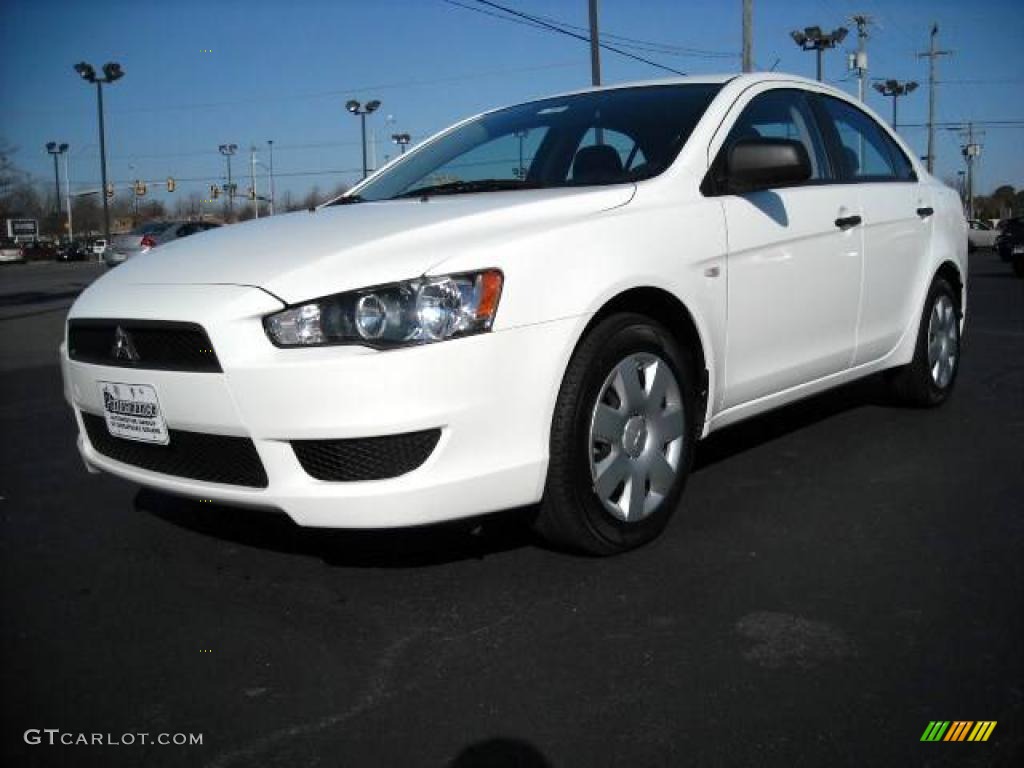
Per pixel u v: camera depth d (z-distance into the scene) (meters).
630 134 3.89
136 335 3.03
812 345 4.18
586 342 3.10
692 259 3.45
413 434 2.78
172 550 3.51
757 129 4.06
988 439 4.77
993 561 3.21
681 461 3.45
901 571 3.14
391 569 3.24
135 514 3.95
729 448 4.68
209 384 2.82
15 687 2.54
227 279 2.95
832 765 2.11
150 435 3.05
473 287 2.83
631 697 2.40
